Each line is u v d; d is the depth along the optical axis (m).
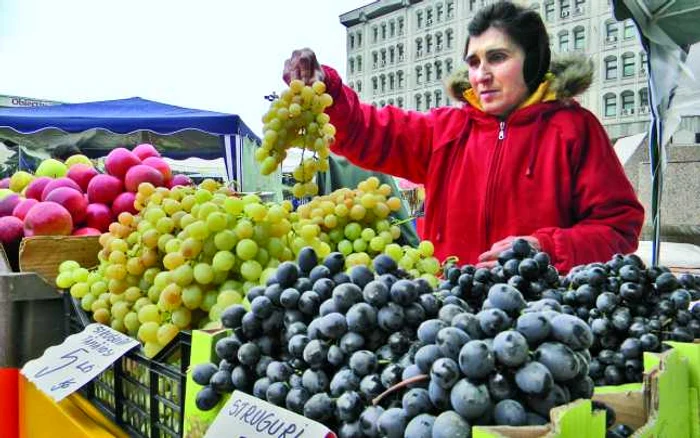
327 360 0.70
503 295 0.64
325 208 1.35
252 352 0.77
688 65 2.01
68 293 1.42
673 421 0.79
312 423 0.64
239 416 0.73
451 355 0.57
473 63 2.11
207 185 1.42
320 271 0.81
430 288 0.78
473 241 2.14
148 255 1.23
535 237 1.82
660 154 2.05
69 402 1.18
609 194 1.93
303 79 1.84
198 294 1.09
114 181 1.77
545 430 0.51
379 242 1.30
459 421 0.53
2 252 1.60
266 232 1.15
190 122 5.47
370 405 0.64
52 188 1.76
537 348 0.57
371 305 0.70
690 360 0.86
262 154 1.52
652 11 1.85
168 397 0.96
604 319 0.93
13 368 1.36
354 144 2.18
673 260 2.38
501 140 2.06
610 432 0.69
